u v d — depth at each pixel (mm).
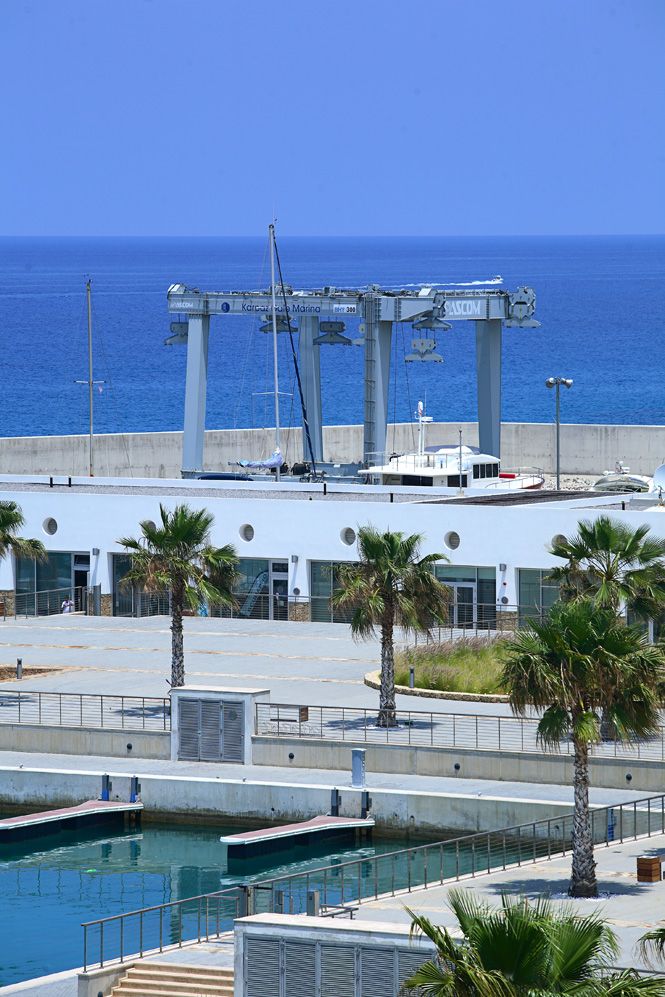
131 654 115312
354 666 110312
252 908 65750
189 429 172000
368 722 95000
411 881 75562
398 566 93875
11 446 178750
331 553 124250
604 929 44250
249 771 90188
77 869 80875
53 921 73062
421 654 105062
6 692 103938
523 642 68000
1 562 132375
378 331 164625
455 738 90188
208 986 62344
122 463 186000
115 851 83875
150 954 65000
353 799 84812
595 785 85062
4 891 77562
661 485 151250
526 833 81000
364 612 93688
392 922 64125
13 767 91312
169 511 128125
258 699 96750
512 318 165250
